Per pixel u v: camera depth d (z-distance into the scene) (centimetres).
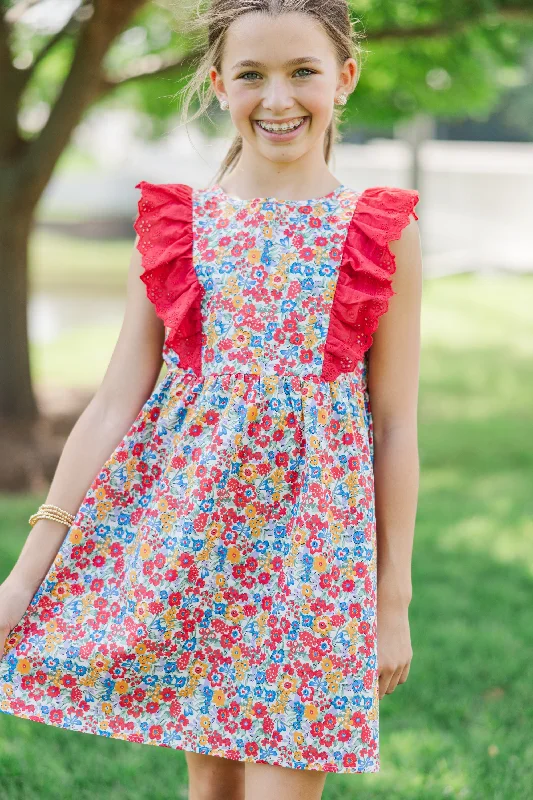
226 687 203
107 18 648
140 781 302
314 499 199
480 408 957
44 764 309
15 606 210
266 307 206
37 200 731
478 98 814
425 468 746
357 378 209
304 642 198
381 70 761
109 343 1262
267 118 204
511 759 312
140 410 217
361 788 300
